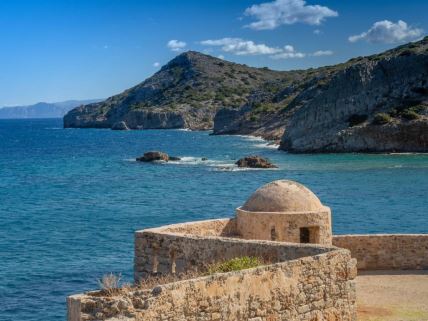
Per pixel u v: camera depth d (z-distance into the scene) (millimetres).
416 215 65250
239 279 16266
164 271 23266
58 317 35375
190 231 25734
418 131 142500
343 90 159250
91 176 115562
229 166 124812
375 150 145625
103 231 60344
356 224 60781
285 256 20109
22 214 71688
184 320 15039
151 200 82812
